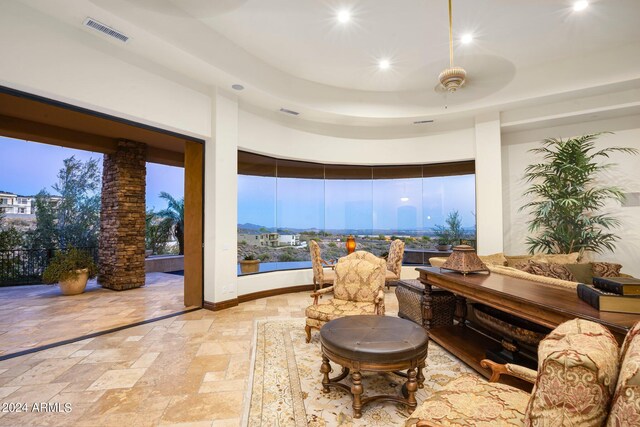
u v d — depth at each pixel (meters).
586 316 1.54
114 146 5.88
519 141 6.05
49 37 2.96
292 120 5.84
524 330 2.26
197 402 2.14
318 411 2.04
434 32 4.07
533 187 5.57
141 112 3.70
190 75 4.21
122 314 4.21
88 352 2.95
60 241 7.58
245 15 3.70
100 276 6.13
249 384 2.37
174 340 3.28
